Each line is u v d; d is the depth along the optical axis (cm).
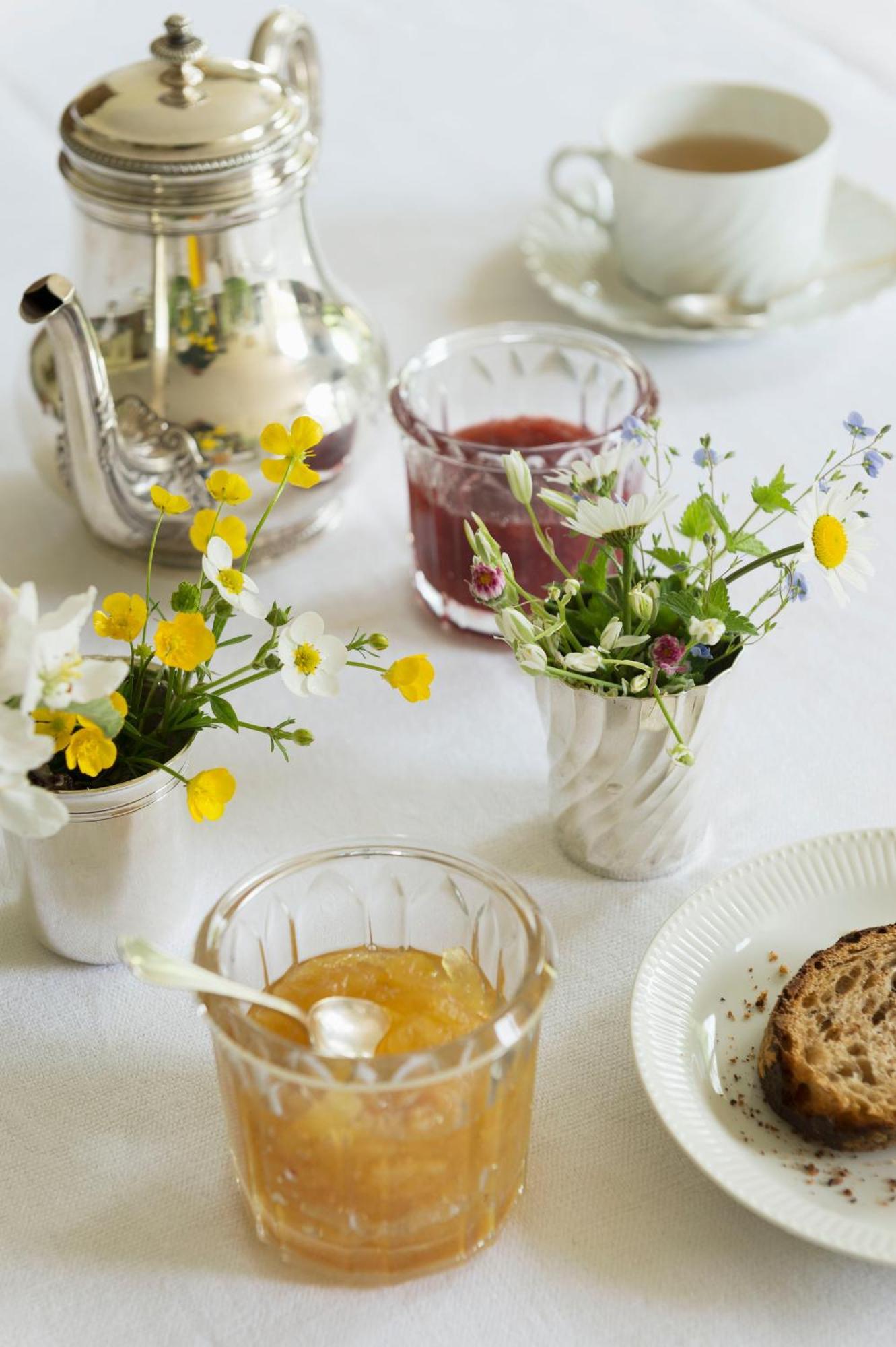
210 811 71
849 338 101
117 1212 71
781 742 83
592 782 76
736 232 98
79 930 75
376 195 110
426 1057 66
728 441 95
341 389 87
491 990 72
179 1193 71
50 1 128
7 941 77
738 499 92
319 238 107
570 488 76
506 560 73
